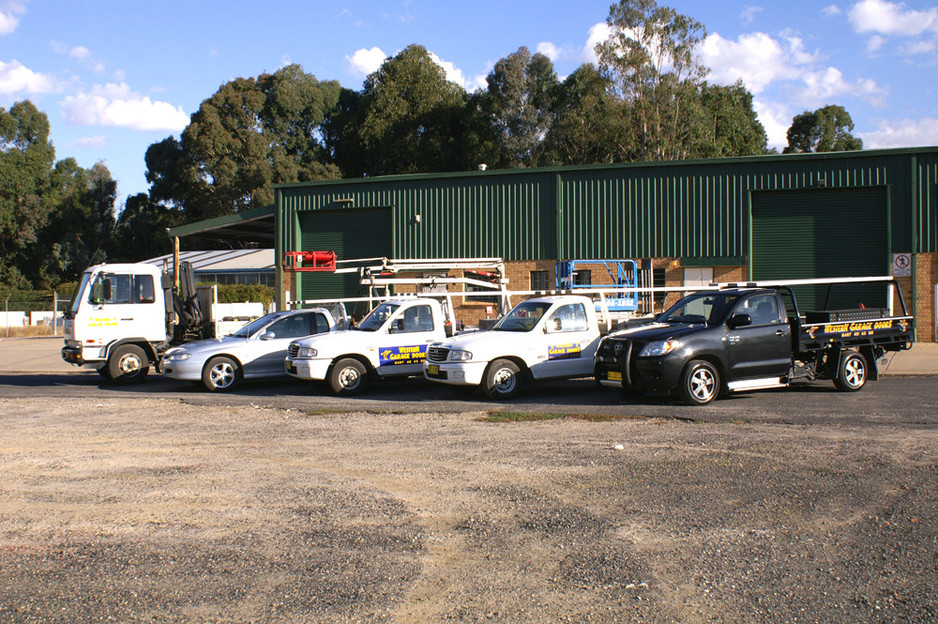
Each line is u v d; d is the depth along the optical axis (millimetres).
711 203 24062
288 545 5293
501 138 59469
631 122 50031
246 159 66375
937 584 4441
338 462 7715
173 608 4309
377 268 18328
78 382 17266
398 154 63906
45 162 78625
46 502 6445
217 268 49000
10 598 4496
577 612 4164
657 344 11109
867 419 9516
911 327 12891
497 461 7586
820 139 71625
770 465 7172
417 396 13414
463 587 4523
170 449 8562
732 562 4832
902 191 22203
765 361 11641
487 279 21047
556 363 13031
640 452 7848
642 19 48531
